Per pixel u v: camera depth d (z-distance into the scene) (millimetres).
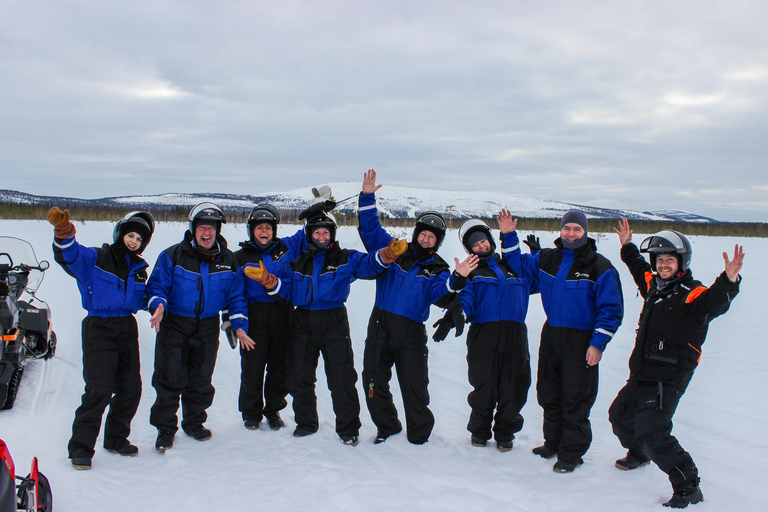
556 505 3785
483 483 4051
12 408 5598
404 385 4883
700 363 7047
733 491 3961
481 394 4766
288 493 3908
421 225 4949
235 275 5004
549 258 4664
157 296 4539
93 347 4363
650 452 3865
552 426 4605
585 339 4426
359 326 9289
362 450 4734
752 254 20844
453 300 4598
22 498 3111
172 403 4742
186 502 3750
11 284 6289
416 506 3715
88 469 4258
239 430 5227
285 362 5371
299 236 5980
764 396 5891
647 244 4043
